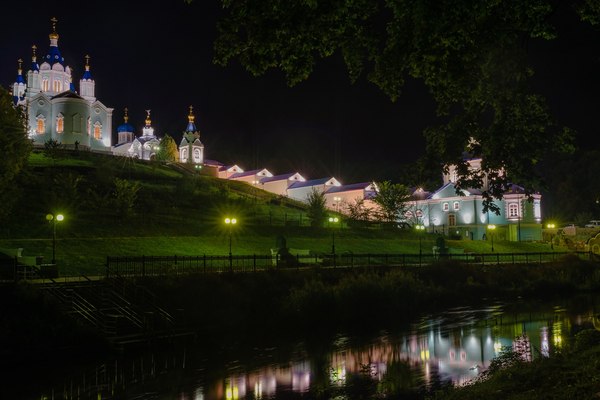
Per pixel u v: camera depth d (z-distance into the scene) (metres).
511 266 61.03
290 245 64.25
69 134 118.81
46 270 36.50
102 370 25.55
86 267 44.38
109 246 51.31
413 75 15.63
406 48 15.12
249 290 37.84
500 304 48.97
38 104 119.56
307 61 14.55
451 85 15.98
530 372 17.94
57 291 31.23
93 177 83.00
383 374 25.23
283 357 28.73
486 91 16.17
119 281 34.09
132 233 57.31
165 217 66.44
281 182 126.25
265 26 13.88
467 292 51.47
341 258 54.75
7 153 45.97
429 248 74.25
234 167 142.38
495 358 27.25
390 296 43.56
